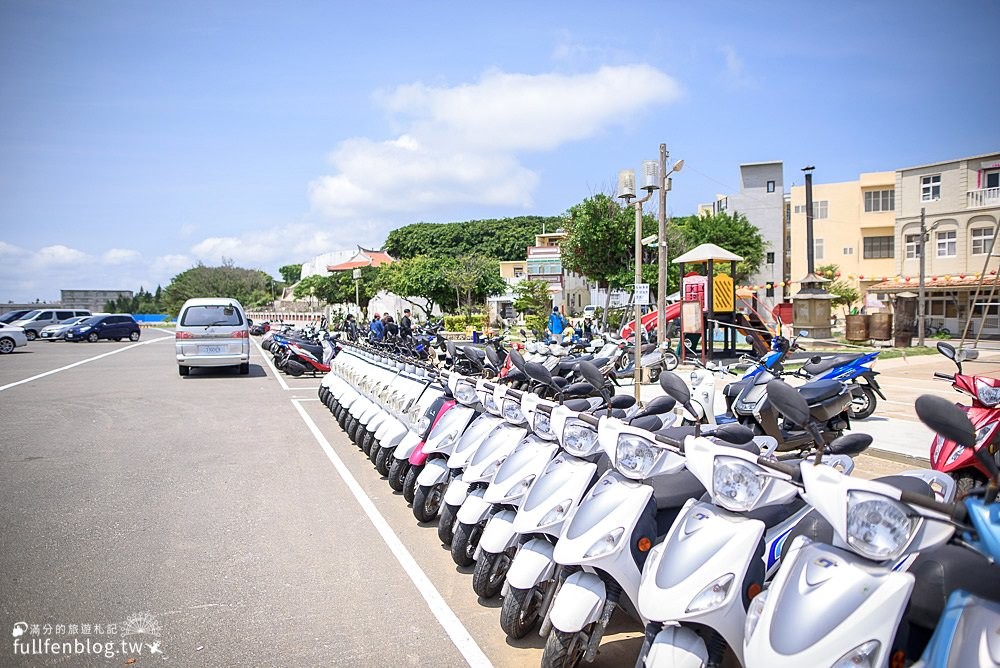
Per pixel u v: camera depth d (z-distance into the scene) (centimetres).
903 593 258
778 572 296
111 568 539
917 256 3784
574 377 921
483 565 458
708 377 774
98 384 1686
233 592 497
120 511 677
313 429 1102
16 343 2898
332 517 661
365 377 898
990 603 241
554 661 350
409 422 677
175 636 434
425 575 525
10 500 713
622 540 353
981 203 3531
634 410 496
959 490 560
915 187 3781
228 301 1886
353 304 5688
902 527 257
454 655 411
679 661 299
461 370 751
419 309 5541
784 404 306
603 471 422
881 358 2083
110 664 400
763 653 268
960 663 230
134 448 958
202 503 705
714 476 318
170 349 3055
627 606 384
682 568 314
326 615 462
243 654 412
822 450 307
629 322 2198
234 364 1862
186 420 1183
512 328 3822
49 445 975
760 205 4888
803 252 4719
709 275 1870
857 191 4584
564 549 358
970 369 1734
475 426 544
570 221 3844
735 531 318
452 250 8694
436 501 626
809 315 2627
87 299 9588
